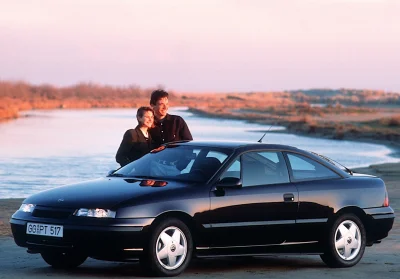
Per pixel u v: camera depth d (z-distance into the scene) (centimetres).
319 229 1883
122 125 15425
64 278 1670
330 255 1892
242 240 1777
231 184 1750
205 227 1723
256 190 1798
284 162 1873
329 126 14950
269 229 1809
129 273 1741
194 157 1834
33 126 14488
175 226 1684
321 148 9375
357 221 1931
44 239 1669
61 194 1722
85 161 6612
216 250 1753
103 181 1797
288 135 12631
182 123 2159
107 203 1648
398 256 2080
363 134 12531
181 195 1702
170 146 1920
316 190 1886
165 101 2148
